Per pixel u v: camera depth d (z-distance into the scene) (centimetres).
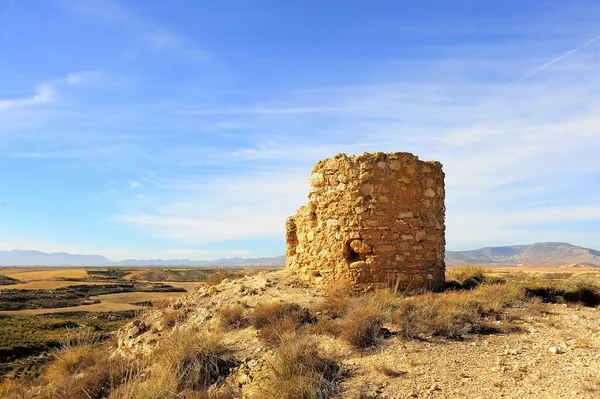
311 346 917
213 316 1319
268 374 864
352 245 1398
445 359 864
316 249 1516
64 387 1134
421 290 1355
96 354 1471
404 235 1400
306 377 792
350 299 1209
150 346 1351
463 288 1523
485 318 1102
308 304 1269
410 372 813
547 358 849
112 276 13600
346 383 796
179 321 1424
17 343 3528
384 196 1400
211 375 959
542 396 686
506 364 827
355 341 952
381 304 1146
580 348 898
